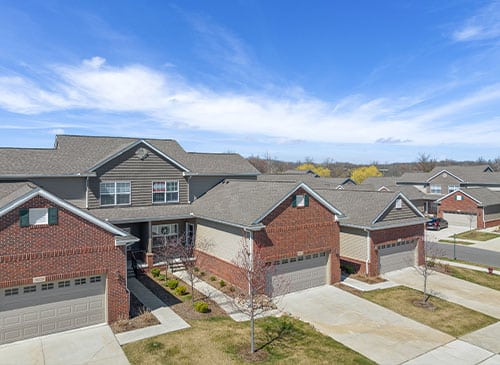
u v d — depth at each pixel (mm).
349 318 16422
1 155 22469
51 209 13727
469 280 22734
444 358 12992
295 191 19875
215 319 15742
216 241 21828
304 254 20250
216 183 28984
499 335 14992
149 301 17688
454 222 45875
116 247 15172
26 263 13242
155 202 25578
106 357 12320
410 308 17750
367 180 66188
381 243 23391
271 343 13672
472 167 57594
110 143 27797
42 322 13844
